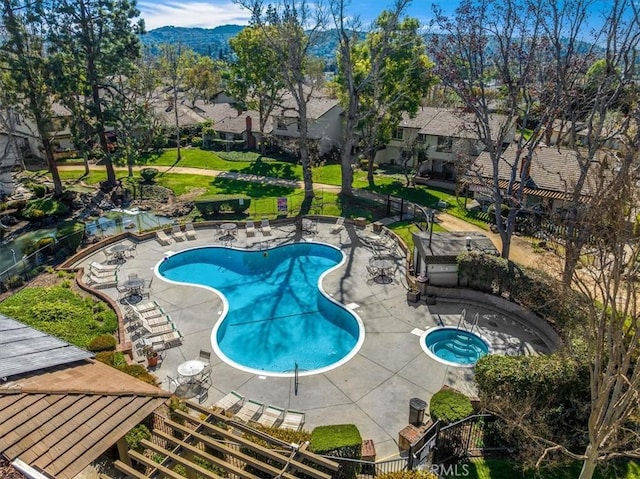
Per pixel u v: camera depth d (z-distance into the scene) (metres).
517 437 13.90
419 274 25.41
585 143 25.64
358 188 45.38
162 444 13.00
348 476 12.84
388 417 15.98
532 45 22.25
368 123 43.72
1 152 46.53
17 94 38.62
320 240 32.06
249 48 53.16
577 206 16.77
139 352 19.39
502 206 36.06
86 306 22.22
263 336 21.66
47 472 8.41
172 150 62.81
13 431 9.04
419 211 37.81
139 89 57.94
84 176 48.50
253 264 29.41
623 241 9.05
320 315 23.52
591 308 10.59
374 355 19.47
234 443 11.78
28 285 25.00
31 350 12.28
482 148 46.09
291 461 10.28
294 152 59.00
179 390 17.11
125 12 39.22
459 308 23.17
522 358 15.21
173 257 29.38
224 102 88.50
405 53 40.16
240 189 44.78
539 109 27.25
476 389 17.25
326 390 17.36
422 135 50.12
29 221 36.16
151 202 40.78
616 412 9.76
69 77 37.25
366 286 25.44
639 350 13.02
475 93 27.38
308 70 59.84
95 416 9.83
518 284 21.75
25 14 35.41
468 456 14.06
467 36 23.72
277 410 15.74
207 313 22.77
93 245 30.03
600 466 13.45
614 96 20.00
